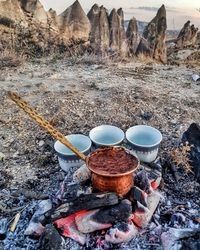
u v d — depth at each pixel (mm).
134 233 358
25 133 566
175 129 570
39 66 877
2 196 431
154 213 388
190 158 471
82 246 352
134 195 370
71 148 355
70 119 593
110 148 374
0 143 543
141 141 444
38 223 364
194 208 407
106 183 348
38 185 451
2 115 613
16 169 485
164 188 436
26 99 659
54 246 332
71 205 356
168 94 695
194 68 940
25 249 355
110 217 353
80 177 386
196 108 646
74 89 704
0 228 385
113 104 635
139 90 699
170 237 342
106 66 891
